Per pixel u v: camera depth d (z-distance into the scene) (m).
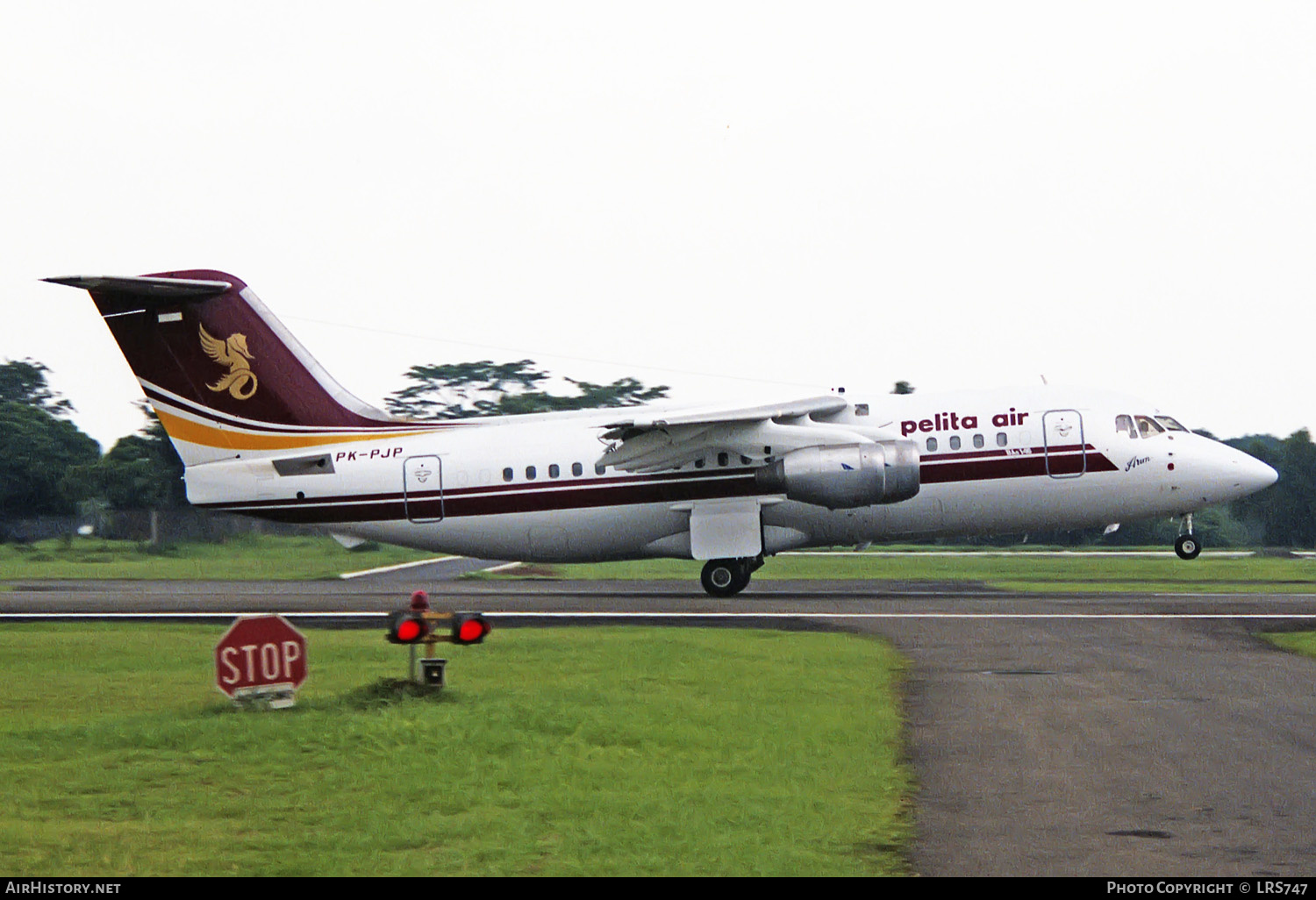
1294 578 99.81
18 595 83.19
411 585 93.81
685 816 25.64
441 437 80.94
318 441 81.56
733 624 61.06
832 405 77.81
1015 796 27.47
